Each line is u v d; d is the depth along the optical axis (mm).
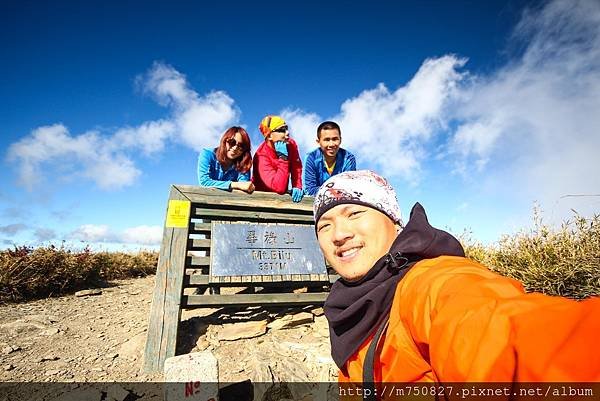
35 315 4730
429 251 1019
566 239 3555
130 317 4805
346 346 1103
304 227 4746
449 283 726
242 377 3047
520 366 502
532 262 3520
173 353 3422
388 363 854
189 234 4289
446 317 644
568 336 474
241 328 3896
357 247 1266
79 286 6598
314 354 3262
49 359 3387
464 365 569
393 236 1313
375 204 1286
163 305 3650
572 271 3166
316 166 5520
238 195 4652
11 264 5629
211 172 4852
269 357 3271
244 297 4090
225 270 4121
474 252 4730
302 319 4168
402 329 836
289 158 5402
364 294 1094
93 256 7414
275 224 4621
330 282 4562
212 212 4488
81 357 3479
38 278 5773
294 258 4492
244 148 4895
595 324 464
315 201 1456
